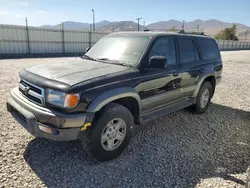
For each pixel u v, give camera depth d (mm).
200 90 4691
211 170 2807
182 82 4043
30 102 2764
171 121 4453
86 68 3098
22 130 3650
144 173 2701
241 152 3297
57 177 2553
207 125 4332
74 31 26172
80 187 2414
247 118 4816
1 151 2992
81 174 2629
